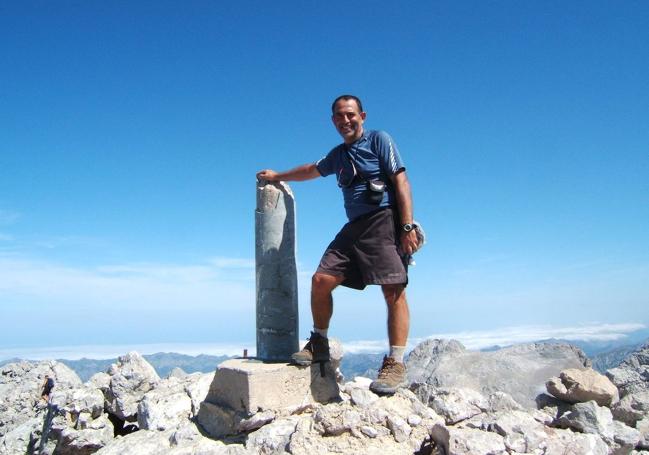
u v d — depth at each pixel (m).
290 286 3.63
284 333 3.57
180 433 3.19
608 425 2.90
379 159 3.11
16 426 5.79
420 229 3.07
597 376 3.30
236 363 3.33
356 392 2.98
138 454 3.11
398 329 3.10
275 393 3.14
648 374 3.86
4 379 6.33
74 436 3.91
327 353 3.30
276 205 3.68
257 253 3.70
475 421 2.92
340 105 3.17
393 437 2.79
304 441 2.79
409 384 3.60
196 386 3.77
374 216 3.09
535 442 2.56
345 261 3.17
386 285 3.10
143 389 4.22
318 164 3.41
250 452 2.84
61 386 6.04
